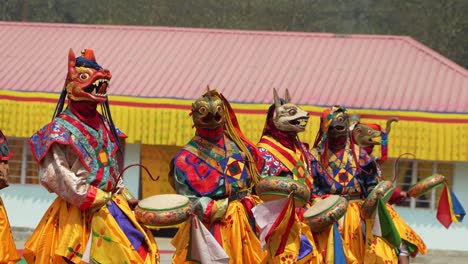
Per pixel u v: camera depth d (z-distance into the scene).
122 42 41.19
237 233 17.72
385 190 20.78
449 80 37.12
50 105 36.88
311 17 62.62
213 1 62.50
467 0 62.16
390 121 24.19
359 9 63.00
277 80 37.50
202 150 18.00
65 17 62.44
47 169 15.70
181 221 16.48
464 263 33.12
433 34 62.31
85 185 15.63
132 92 36.69
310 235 19.16
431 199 35.84
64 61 39.69
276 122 19.41
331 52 39.72
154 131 36.19
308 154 20.50
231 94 36.50
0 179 17.42
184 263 17.36
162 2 62.50
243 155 18.27
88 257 15.70
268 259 17.77
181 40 41.25
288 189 17.23
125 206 16.36
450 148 34.50
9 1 61.88
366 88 36.62
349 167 21.28
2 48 40.62
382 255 20.97
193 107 17.89
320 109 35.41
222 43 40.84
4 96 36.97
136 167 37.50
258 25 62.59
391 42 40.25
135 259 15.86
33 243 16.08
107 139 16.41
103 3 62.78
